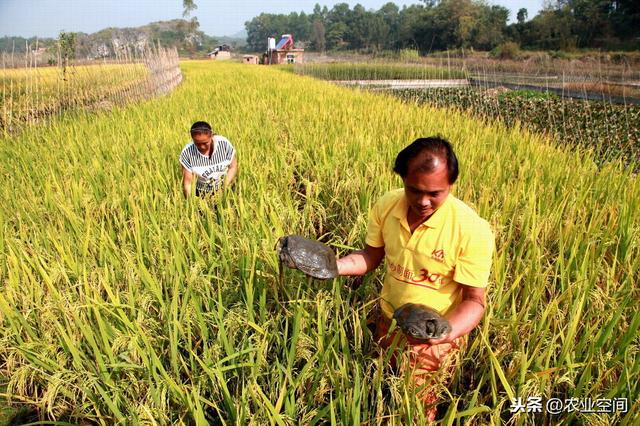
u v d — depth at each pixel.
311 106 10.70
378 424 2.19
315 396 2.47
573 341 2.54
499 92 22.42
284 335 2.65
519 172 5.11
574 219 3.98
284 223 3.99
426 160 1.89
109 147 6.88
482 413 2.39
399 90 24.66
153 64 16.12
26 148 7.18
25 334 3.06
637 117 13.17
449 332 1.87
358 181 4.73
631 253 3.37
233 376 2.67
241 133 7.27
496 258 2.95
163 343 2.81
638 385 2.31
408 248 2.28
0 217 4.02
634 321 2.39
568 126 12.10
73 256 3.51
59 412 2.73
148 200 4.50
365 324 2.70
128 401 2.47
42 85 11.18
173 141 6.96
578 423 2.32
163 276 3.24
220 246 3.71
